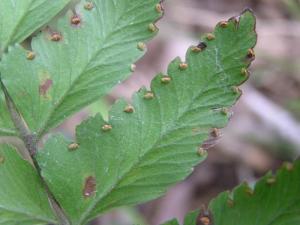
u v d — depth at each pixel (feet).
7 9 0.22
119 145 0.21
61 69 0.21
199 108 0.21
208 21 0.60
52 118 0.22
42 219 0.21
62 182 0.21
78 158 0.21
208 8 0.61
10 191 0.21
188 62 0.20
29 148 0.22
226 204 0.19
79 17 0.21
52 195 0.21
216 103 0.20
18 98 0.21
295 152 0.48
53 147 0.21
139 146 0.21
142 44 0.21
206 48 0.20
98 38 0.21
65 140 0.21
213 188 0.48
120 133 0.21
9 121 0.22
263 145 0.49
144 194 0.21
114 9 0.21
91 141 0.21
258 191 0.19
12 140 0.38
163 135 0.21
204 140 0.21
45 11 0.22
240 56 0.20
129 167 0.21
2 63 0.21
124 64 0.22
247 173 0.49
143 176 0.21
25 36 0.22
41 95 0.22
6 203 0.21
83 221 0.21
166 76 0.21
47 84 0.21
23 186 0.21
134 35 0.21
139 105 0.21
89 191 0.21
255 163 0.49
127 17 0.21
